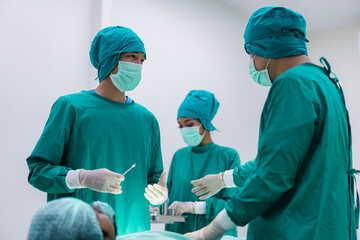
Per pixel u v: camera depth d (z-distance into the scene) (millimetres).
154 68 4441
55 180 1900
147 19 4453
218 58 5266
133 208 2143
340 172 1614
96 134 2072
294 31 1842
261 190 1540
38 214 867
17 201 3275
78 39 3850
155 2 4578
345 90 5805
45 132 2025
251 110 5648
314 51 6176
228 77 5367
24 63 3451
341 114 1692
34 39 3541
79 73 3818
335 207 1541
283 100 1601
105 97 2223
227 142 5195
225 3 5520
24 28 3490
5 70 3336
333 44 6035
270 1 5457
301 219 1507
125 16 4227
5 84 3320
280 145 1534
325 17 5805
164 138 4410
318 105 1581
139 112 2301
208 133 3441
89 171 1875
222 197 3262
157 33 4539
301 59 1833
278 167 1521
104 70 2186
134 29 4297
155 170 2436
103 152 2076
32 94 3467
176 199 3334
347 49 5914
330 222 1519
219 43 5320
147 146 2287
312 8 5594
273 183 1521
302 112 1553
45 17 3639
